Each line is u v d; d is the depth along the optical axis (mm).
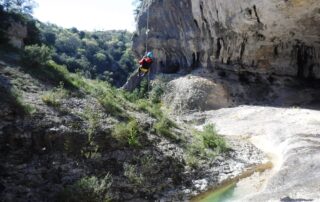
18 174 9617
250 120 22031
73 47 78375
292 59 27219
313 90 25969
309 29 23891
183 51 33656
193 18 30422
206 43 30062
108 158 11648
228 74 29594
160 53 36312
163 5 34125
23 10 29125
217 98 27344
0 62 14844
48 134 11031
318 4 21172
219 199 11289
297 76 27656
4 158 9875
